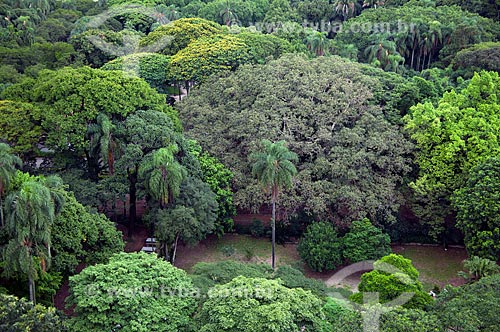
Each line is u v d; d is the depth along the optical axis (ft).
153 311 102.06
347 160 159.02
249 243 168.14
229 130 176.76
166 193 145.28
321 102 176.55
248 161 169.17
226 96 189.06
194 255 160.66
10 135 160.76
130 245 162.91
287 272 126.31
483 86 165.99
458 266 154.40
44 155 169.37
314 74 184.34
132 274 105.60
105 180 156.66
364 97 174.50
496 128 158.10
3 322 92.43
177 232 145.07
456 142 153.89
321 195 154.71
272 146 138.41
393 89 187.62
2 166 118.42
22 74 238.89
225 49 221.87
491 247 136.36
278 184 139.44
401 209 172.86
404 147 163.53
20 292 118.73
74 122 160.86
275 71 188.75
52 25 317.63
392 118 175.83
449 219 165.17
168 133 158.51
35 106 168.14
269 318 92.17
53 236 121.39
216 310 97.55
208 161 166.20
